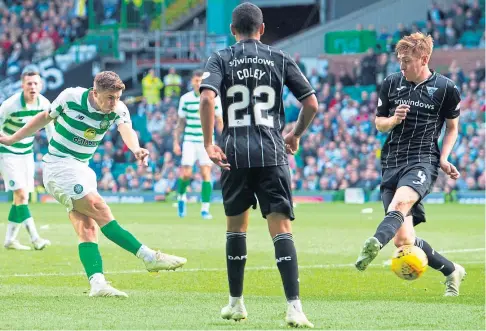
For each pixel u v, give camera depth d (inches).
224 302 714.8
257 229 1482.5
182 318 636.7
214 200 2564.0
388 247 1186.0
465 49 2849.4
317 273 913.5
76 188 746.2
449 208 2151.8
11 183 1140.5
